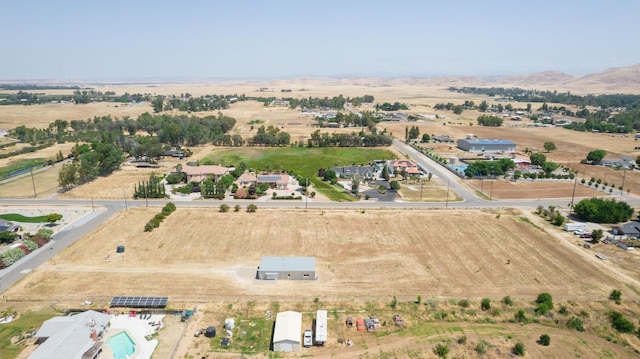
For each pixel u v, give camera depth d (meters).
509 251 81.62
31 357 48.34
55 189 120.88
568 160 166.25
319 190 121.75
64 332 52.25
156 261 76.44
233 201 110.75
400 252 80.94
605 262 77.44
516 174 136.62
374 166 148.88
